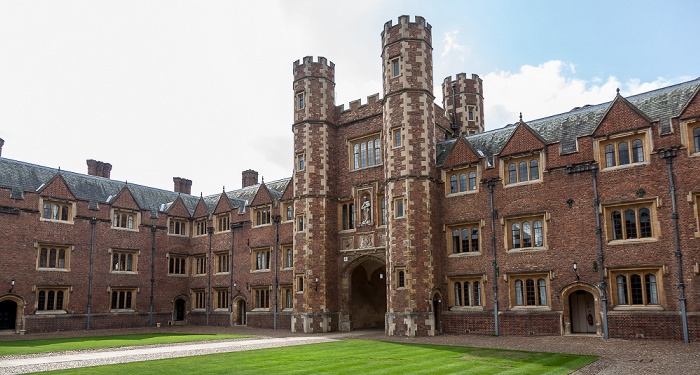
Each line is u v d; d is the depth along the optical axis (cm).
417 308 2503
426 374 1283
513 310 2430
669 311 2034
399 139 2712
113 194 3806
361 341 2225
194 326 3731
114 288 3528
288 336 2583
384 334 2658
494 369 1363
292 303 3294
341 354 1705
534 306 2394
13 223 3055
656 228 2102
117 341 2314
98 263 3456
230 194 4409
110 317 3475
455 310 2616
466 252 2639
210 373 1302
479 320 2520
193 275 4003
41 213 3195
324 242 2992
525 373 1297
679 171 2067
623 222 2206
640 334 2083
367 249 2895
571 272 2288
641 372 1302
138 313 3634
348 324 2975
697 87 2066
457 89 3659
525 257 2427
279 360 1555
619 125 2230
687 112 2077
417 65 2748
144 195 4084
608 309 2173
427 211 2620
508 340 2181
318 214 3020
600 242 2219
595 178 2267
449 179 2745
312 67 3188
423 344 2061
